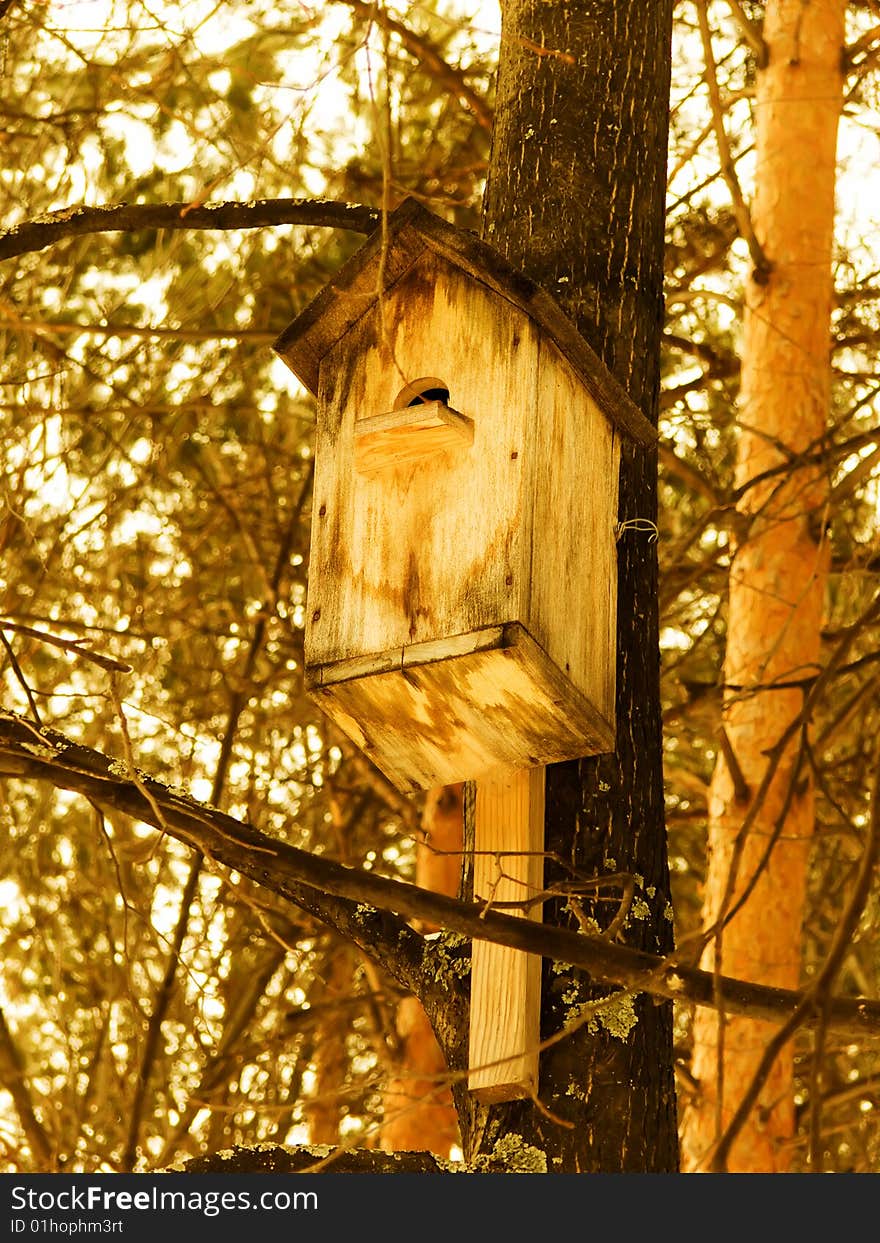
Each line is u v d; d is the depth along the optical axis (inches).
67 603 412.2
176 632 461.1
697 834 511.5
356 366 220.2
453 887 436.1
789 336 410.0
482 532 200.7
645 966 175.3
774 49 423.5
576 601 203.5
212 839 188.1
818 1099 141.5
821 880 475.8
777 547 396.8
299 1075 451.5
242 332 340.5
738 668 393.4
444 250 210.2
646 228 225.6
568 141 225.6
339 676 206.2
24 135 359.9
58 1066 458.3
